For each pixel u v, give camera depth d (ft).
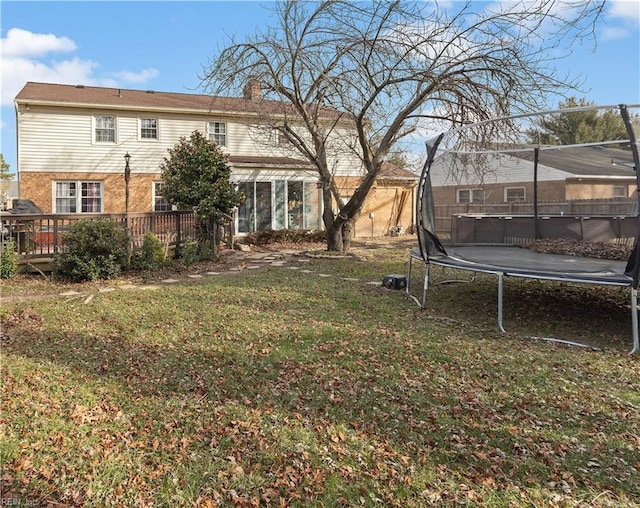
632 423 9.80
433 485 7.76
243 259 39.58
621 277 16.10
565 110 16.47
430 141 20.85
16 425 9.91
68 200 50.75
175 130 54.70
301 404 10.91
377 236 61.72
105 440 9.32
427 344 15.31
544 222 31.07
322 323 18.17
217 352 14.71
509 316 19.69
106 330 17.48
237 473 8.16
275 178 54.34
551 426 9.73
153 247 33.35
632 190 34.71
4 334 17.01
